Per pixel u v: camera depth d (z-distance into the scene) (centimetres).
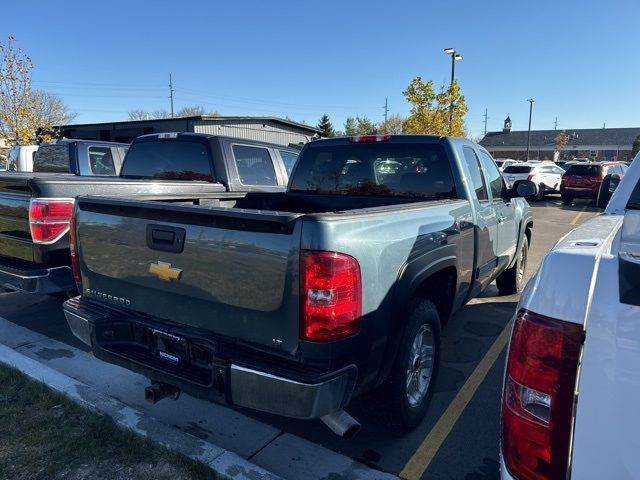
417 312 310
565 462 137
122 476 274
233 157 623
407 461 303
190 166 623
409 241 287
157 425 319
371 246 250
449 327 537
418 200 427
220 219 244
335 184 471
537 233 1254
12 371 388
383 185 446
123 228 289
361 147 454
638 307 125
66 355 439
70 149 830
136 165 671
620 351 127
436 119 2336
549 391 137
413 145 427
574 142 7456
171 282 270
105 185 451
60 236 434
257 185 656
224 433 329
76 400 346
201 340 259
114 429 314
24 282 422
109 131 2580
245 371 238
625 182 304
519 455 146
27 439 306
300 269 226
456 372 428
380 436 328
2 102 1906
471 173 433
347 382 239
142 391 381
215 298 254
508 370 151
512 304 617
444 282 368
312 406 227
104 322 300
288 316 232
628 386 126
